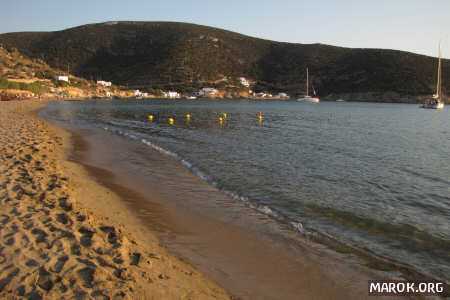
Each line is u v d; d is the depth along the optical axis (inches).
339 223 319.0
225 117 1782.7
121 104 3452.3
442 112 2790.4
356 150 761.6
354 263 240.1
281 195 401.7
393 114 2420.0
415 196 415.8
